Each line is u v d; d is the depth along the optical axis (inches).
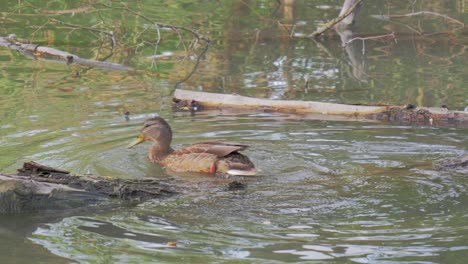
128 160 546.0
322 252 390.0
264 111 679.1
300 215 436.1
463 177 493.7
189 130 615.5
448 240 400.5
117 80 782.5
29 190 457.1
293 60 862.5
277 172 509.7
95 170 519.8
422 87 746.8
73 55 863.7
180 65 844.0
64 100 698.2
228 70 820.6
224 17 1047.6
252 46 924.0
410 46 924.0
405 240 401.7
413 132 603.5
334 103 673.6
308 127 621.6
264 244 400.2
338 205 450.6
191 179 507.2
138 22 1008.9
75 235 420.5
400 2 1138.7
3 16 1029.2
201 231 418.6
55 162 529.0
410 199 457.1
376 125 627.5
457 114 639.1
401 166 517.3
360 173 504.4
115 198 467.8
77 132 598.9
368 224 422.9
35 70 815.7
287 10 1086.4
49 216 450.6
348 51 901.2
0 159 530.3
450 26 1010.7
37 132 596.1
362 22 1034.1
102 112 660.7
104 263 382.3
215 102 690.8
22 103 684.7
